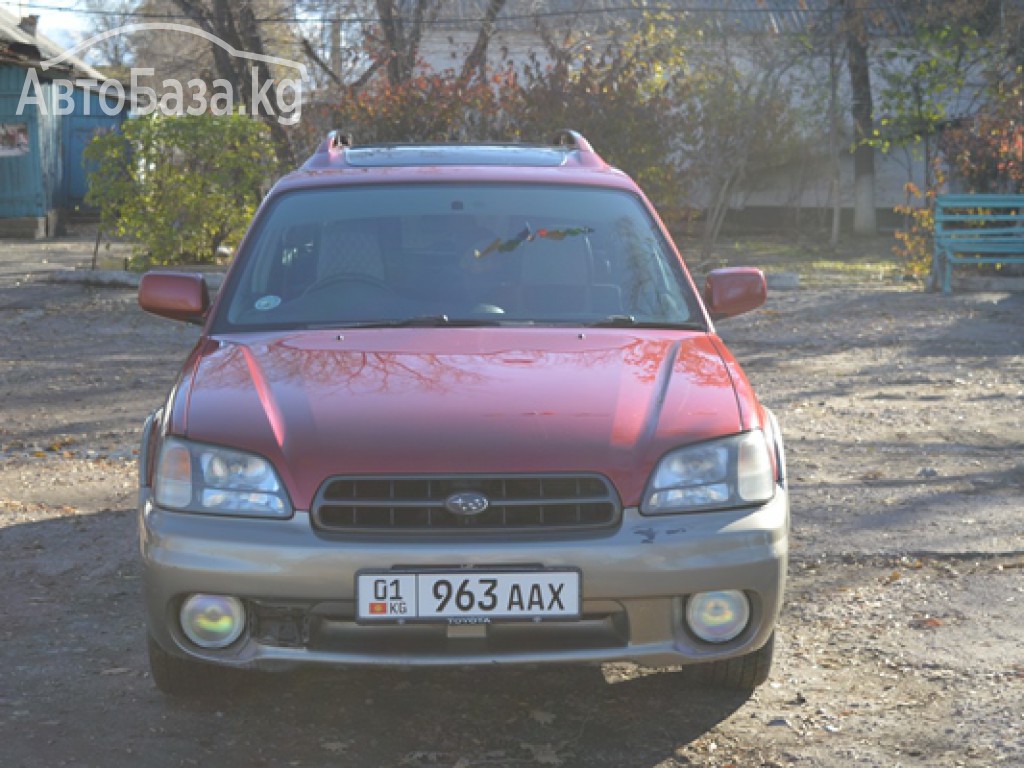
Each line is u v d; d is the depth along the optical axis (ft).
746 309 16.62
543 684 14.73
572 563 12.17
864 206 100.53
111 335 45.34
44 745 13.05
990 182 67.51
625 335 15.11
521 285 15.98
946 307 53.26
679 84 69.51
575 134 20.85
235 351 14.62
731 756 12.88
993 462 26.35
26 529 21.35
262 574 12.19
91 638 16.30
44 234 93.50
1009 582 18.57
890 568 19.31
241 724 13.64
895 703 14.20
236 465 12.61
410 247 16.43
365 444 12.45
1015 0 91.35
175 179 58.18
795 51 92.89
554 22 94.94
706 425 13.01
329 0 92.17
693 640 12.71
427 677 14.90
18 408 32.76
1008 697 14.29
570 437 12.57
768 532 12.73
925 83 96.43
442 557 12.09
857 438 28.81
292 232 16.70
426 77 69.46
